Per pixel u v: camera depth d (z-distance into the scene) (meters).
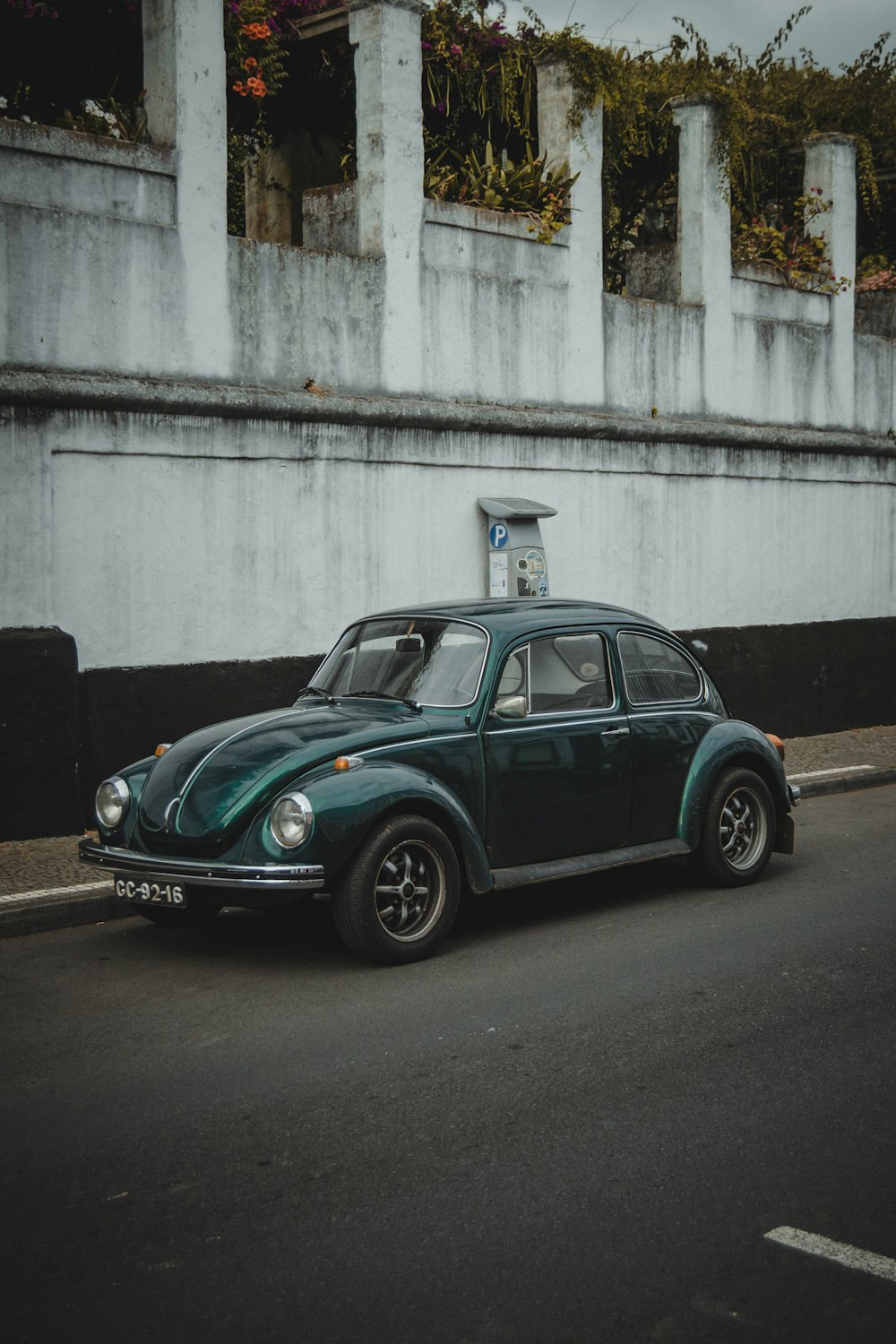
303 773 6.29
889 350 16.69
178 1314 3.27
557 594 12.88
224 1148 4.27
